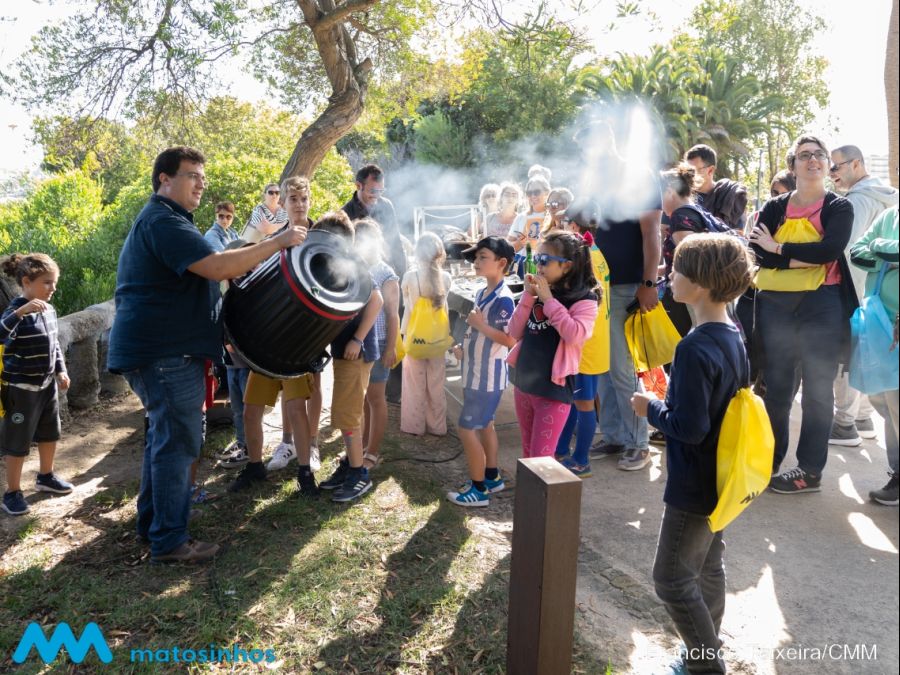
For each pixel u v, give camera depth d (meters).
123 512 3.99
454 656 2.73
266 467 4.61
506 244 3.97
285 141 14.42
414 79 9.75
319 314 3.29
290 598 3.09
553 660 2.29
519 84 27.22
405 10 8.61
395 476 4.46
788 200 3.91
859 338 2.02
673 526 2.34
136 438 5.26
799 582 3.18
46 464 4.22
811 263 3.75
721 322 2.28
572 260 3.58
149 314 3.25
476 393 3.97
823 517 3.78
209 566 3.38
